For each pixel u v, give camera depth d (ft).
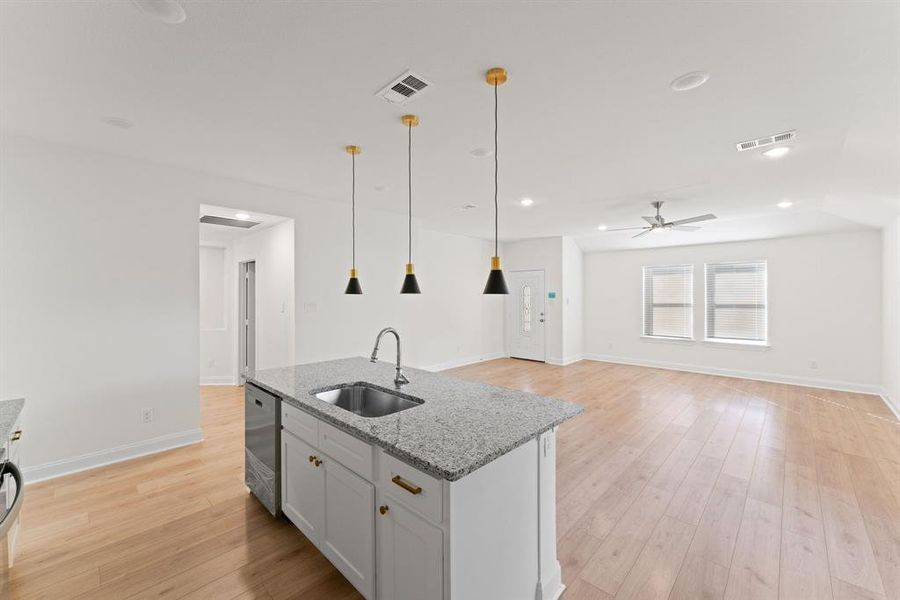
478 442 4.90
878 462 10.55
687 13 4.97
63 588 6.02
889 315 15.88
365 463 5.44
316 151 9.87
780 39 5.44
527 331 26.03
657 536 7.41
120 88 6.89
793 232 18.67
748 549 7.02
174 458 10.61
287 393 7.30
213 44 5.65
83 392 9.87
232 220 14.42
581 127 8.39
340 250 15.38
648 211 16.67
